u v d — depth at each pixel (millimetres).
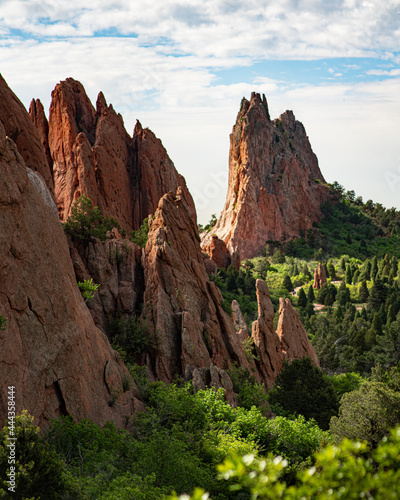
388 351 103062
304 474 9977
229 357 61156
